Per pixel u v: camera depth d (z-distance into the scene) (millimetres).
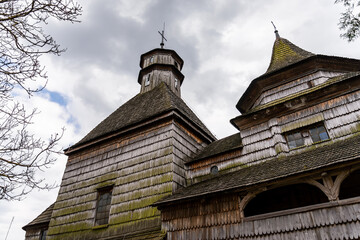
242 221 7957
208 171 11680
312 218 6852
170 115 12664
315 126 9859
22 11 4535
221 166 11453
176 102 15703
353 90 9406
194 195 8844
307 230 6793
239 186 8023
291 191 10016
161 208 9922
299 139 10039
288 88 11602
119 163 13305
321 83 10742
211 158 11938
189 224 8945
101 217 12250
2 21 4520
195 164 12219
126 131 13984
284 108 10734
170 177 11078
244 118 11648
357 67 11625
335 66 11398
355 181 9328
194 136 14391
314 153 8547
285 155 9789
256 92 12867
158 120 13062
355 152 6734
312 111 10047
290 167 7957
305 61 11258
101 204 12719
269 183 7629
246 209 10516
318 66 11219
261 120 11328
